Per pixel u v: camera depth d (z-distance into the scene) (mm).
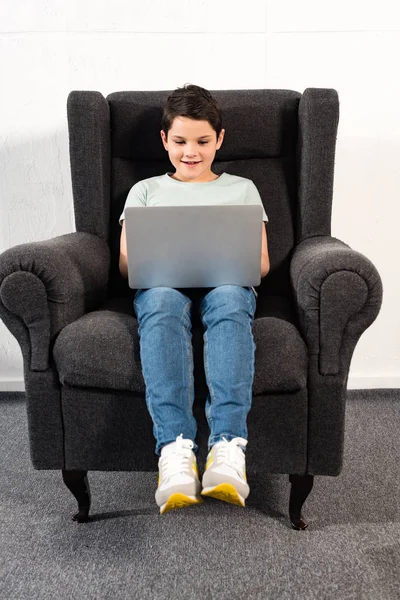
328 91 1639
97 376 1270
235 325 1248
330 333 1263
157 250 1296
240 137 1729
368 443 1786
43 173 2047
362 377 2168
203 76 1995
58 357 1284
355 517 1429
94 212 1681
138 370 1266
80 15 1953
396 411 2012
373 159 2031
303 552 1298
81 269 1449
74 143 1655
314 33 1964
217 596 1167
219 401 1202
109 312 1421
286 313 1455
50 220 2082
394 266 2105
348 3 1943
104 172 1697
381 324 2141
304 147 1643
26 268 1264
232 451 1157
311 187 1641
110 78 1993
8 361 2182
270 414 1293
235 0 1945
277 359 1259
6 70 1982
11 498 1521
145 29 1965
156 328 1239
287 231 1720
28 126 2014
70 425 1321
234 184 1623
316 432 1302
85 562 1273
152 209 1269
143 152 1758
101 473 1648
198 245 1293
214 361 1232
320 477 1605
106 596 1172
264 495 1535
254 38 1968
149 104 1747
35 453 1345
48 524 1413
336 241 1532
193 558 1282
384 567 1244
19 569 1252
